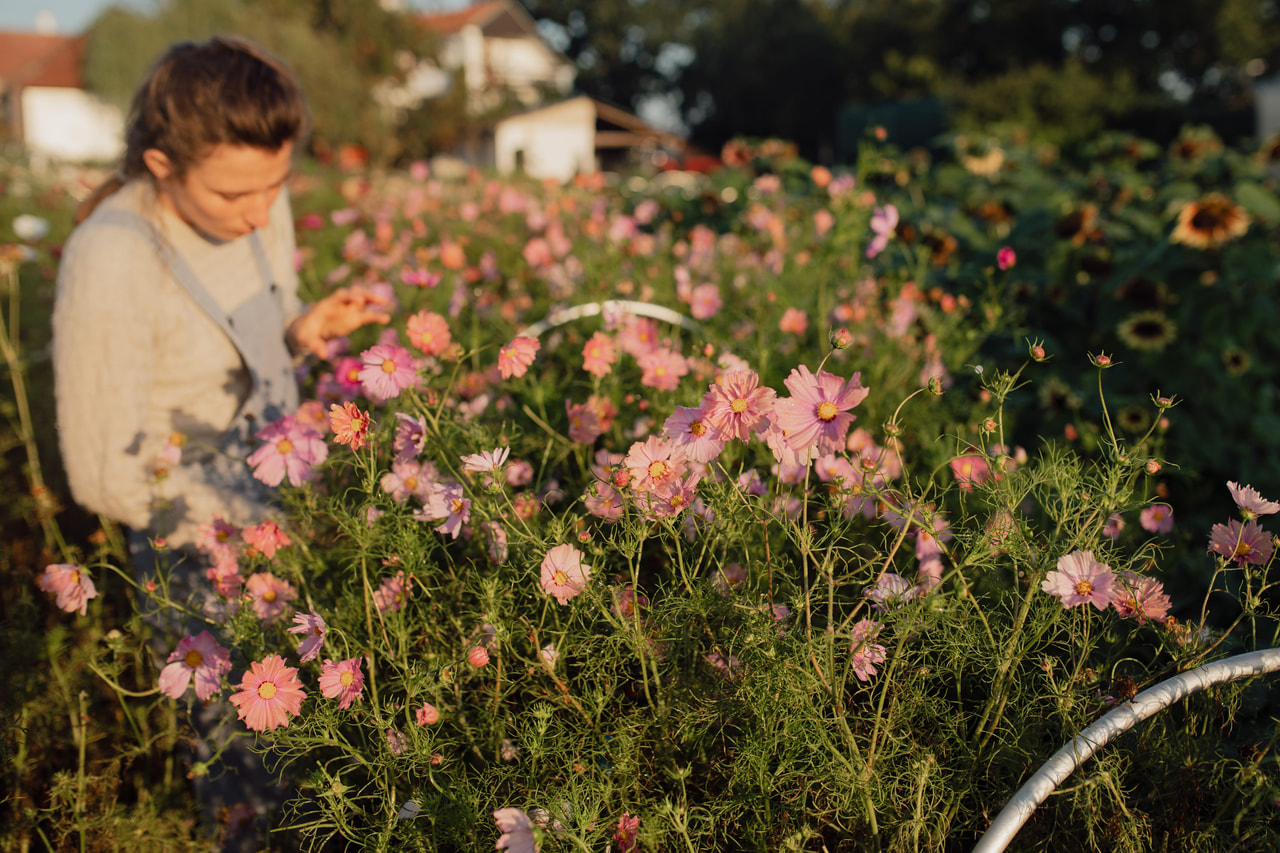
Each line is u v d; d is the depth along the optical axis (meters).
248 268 1.93
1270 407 3.25
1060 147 17.98
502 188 6.70
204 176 1.64
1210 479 2.89
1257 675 1.22
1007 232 4.37
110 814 1.61
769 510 1.37
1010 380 1.33
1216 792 1.25
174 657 1.48
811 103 45.62
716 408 1.26
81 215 1.87
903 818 1.22
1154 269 3.54
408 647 1.49
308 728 1.34
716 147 49.62
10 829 1.55
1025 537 1.26
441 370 1.83
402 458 1.56
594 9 50.28
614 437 1.99
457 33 35.09
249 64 1.64
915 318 2.90
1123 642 1.51
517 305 3.13
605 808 1.29
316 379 2.65
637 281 3.04
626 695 1.47
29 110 32.91
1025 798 1.09
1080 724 1.26
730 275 3.61
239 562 1.63
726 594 1.38
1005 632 1.31
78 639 2.12
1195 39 35.50
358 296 2.05
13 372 2.62
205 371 1.84
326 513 1.52
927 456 2.09
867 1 45.06
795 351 2.59
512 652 1.40
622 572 1.53
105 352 1.65
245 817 1.79
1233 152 5.18
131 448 1.70
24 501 2.57
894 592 1.28
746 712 1.29
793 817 1.26
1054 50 36.03
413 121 30.64
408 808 1.27
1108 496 1.24
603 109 37.25
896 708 1.27
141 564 1.91
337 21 29.62
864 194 3.26
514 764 1.39
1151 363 3.27
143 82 1.68
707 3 50.00
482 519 1.46
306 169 10.97
